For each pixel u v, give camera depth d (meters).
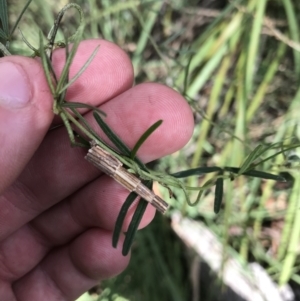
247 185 0.21
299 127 0.19
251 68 0.19
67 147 0.13
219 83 0.20
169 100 0.12
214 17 0.23
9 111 0.09
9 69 0.09
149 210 0.14
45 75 0.09
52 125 0.13
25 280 0.17
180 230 0.22
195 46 0.20
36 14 0.23
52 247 0.17
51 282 0.17
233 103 0.22
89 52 0.12
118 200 0.14
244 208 0.20
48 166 0.13
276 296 0.20
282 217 0.21
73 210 0.15
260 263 0.21
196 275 0.21
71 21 0.23
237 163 0.19
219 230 0.21
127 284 0.21
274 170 0.15
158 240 0.22
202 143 0.20
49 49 0.10
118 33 0.23
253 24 0.19
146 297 0.21
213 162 0.22
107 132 0.10
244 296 0.20
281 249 0.20
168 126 0.12
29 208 0.14
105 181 0.14
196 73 0.21
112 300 0.20
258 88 0.21
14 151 0.10
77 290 0.17
